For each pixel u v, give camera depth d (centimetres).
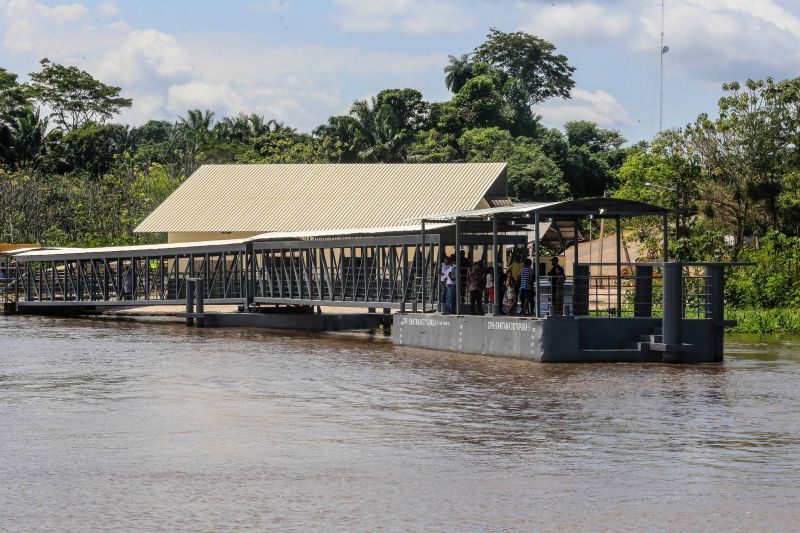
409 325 4528
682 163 6838
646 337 3794
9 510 1736
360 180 7600
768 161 6669
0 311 7406
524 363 3734
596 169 13350
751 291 5956
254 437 2361
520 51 16138
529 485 1900
